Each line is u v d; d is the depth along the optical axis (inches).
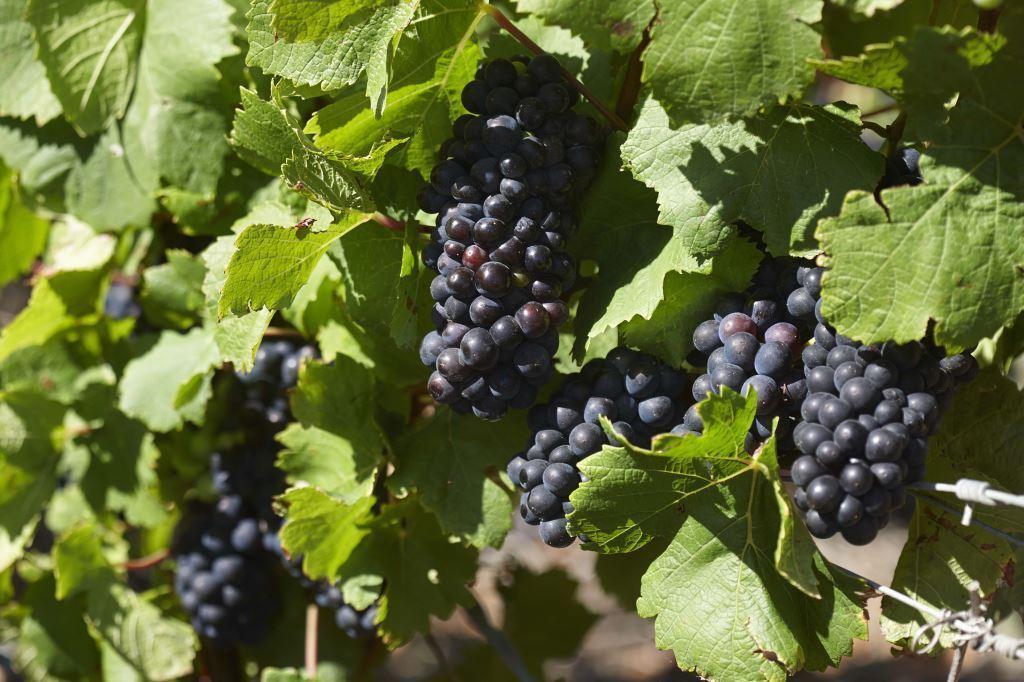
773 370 39.1
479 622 50.6
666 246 40.4
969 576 41.1
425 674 77.0
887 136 40.6
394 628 44.5
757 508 39.8
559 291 39.8
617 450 39.0
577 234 41.4
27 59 46.0
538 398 42.8
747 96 38.3
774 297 40.0
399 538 44.6
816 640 39.9
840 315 38.4
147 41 45.3
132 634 49.3
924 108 38.4
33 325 48.2
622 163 40.6
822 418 38.5
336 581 44.3
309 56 40.1
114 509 49.1
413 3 39.6
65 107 45.4
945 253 38.3
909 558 41.4
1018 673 73.6
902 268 38.4
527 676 50.5
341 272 42.4
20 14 45.9
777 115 39.4
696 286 40.2
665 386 40.1
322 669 49.4
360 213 40.9
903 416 38.4
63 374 49.2
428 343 40.1
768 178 39.3
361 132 41.4
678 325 40.2
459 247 39.6
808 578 38.5
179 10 45.1
